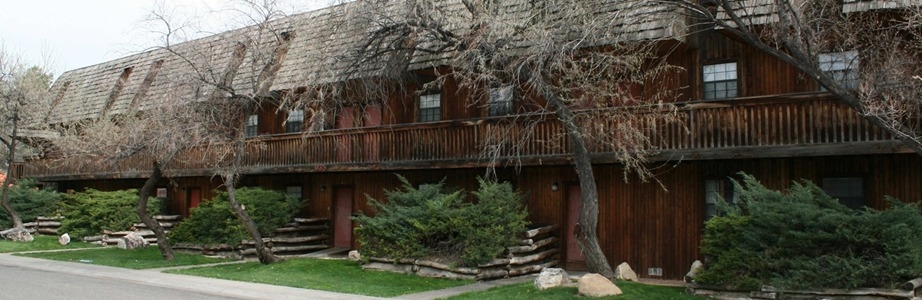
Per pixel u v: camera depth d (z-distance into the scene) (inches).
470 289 661.3
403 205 826.8
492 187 762.2
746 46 729.0
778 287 553.6
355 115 1012.5
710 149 663.8
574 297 583.8
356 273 768.9
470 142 812.0
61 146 1155.9
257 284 695.7
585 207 643.5
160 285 687.7
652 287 636.7
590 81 649.6
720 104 663.8
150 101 1114.7
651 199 766.5
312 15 1016.2
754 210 582.2
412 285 687.7
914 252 511.8
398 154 874.8
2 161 1733.5
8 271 798.5
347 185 1033.5
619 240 783.1
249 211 962.1
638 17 673.0
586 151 649.0
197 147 981.2
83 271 805.2
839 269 532.4
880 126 521.3
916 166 634.2
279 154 1008.9
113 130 973.8
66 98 1448.1
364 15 729.0
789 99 628.4
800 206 557.9
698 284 603.8
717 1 570.6
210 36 888.3
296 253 984.9
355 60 748.6
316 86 775.7
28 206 1344.7
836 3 608.4
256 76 981.2
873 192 652.7
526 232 771.4
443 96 927.7
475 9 668.7
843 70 599.8
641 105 671.8
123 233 1157.7
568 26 591.8
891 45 573.9
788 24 549.6
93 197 1245.7
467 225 735.1
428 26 695.7
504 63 645.9
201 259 934.4
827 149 605.6
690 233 738.8
